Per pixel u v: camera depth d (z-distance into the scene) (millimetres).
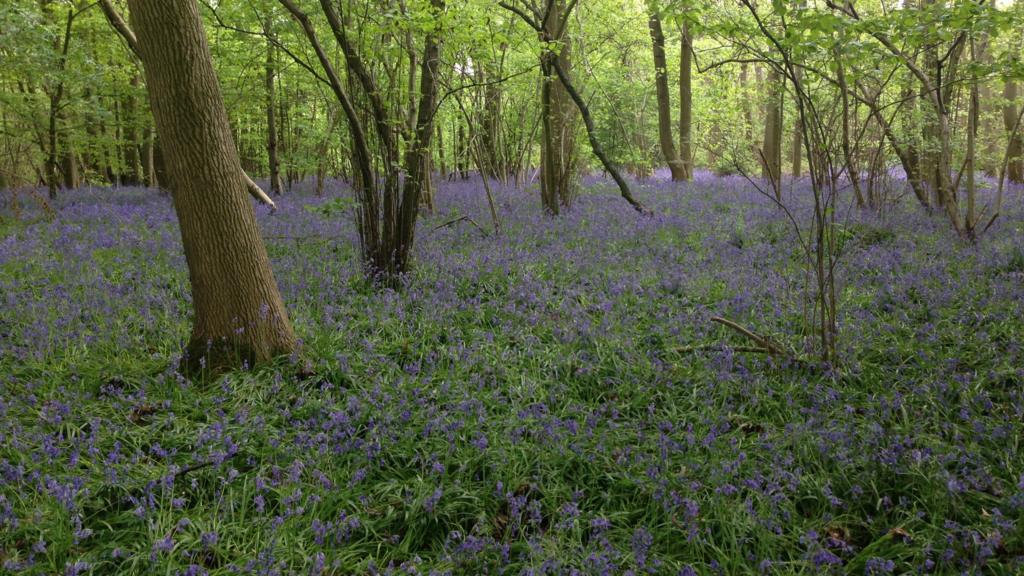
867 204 12164
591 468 4238
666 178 22984
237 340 5473
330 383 5395
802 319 6516
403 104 9531
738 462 4078
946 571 3406
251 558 3379
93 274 8023
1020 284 6957
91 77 15148
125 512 3721
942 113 9734
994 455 4188
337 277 7898
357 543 3592
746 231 10664
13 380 5277
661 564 3438
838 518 3836
